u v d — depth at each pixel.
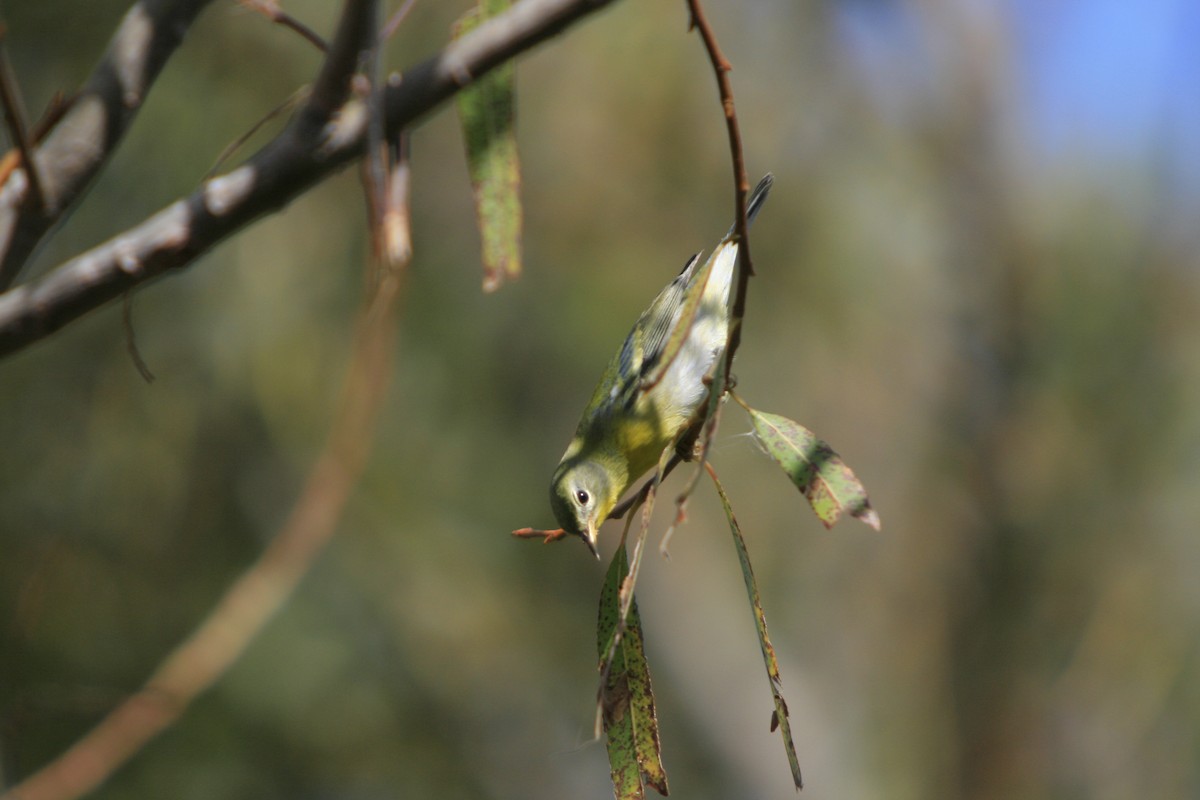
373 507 11.91
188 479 11.11
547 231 12.66
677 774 15.46
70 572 10.52
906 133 15.76
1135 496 14.66
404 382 12.21
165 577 10.95
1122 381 14.83
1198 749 14.02
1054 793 14.55
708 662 15.39
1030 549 14.97
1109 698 14.43
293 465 11.22
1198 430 14.42
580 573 13.61
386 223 3.68
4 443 10.62
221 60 10.48
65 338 10.87
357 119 3.31
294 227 11.41
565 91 12.52
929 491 15.55
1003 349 15.48
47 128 3.75
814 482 3.48
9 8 9.53
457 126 12.59
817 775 15.38
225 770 11.10
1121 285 14.88
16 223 3.61
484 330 12.59
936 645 15.54
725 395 3.63
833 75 14.39
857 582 15.67
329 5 10.62
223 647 5.29
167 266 3.37
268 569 5.34
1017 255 15.63
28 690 9.45
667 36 12.59
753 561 15.14
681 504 2.92
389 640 12.38
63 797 5.02
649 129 12.63
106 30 9.72
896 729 15.59
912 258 15.57
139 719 5.17
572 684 13.61
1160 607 14.34
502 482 12.77
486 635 12.70
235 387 11.18
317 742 11.65
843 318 14.09
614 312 12.59
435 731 12.62
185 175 10.38
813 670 15.81
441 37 11.04
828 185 14.15
